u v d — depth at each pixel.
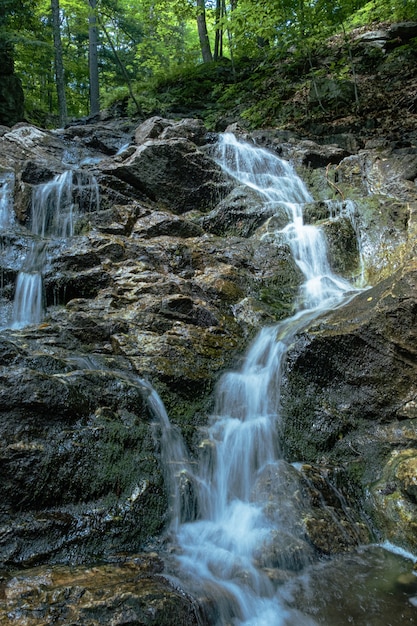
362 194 8.34
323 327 4.96
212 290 5.97
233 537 3.71
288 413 4.73
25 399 3.56
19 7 16.22
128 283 5.83
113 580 2.96
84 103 25.84
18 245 6.60
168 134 9.93
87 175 8.12
